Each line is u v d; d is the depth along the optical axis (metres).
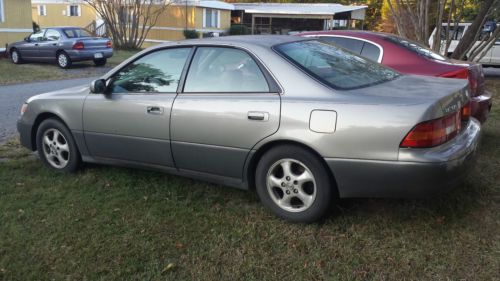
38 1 34.56
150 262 3.27
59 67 17.02
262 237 3.58
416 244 3.43
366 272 3.12
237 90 3.87
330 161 3.44
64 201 4.26
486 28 13.59
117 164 4.68
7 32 19.61
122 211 4.04
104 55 17.50
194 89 4.09
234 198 4.29
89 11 32.97
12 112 8.80
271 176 3.79
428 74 5.65
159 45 4.43
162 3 29.56
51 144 5.06
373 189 3.38
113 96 4.51
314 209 3.63
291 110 3.54
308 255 3.33
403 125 3.21
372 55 6.20
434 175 3.21
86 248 3.43
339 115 3.38
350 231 3.63
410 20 11.34
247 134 3.73
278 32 38.41
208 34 30.89
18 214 3.98
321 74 3.72
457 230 3.61
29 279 3.09
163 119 4.15
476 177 4.69
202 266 3.22
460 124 3.71
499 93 10.64
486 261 3.20
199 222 3.83
